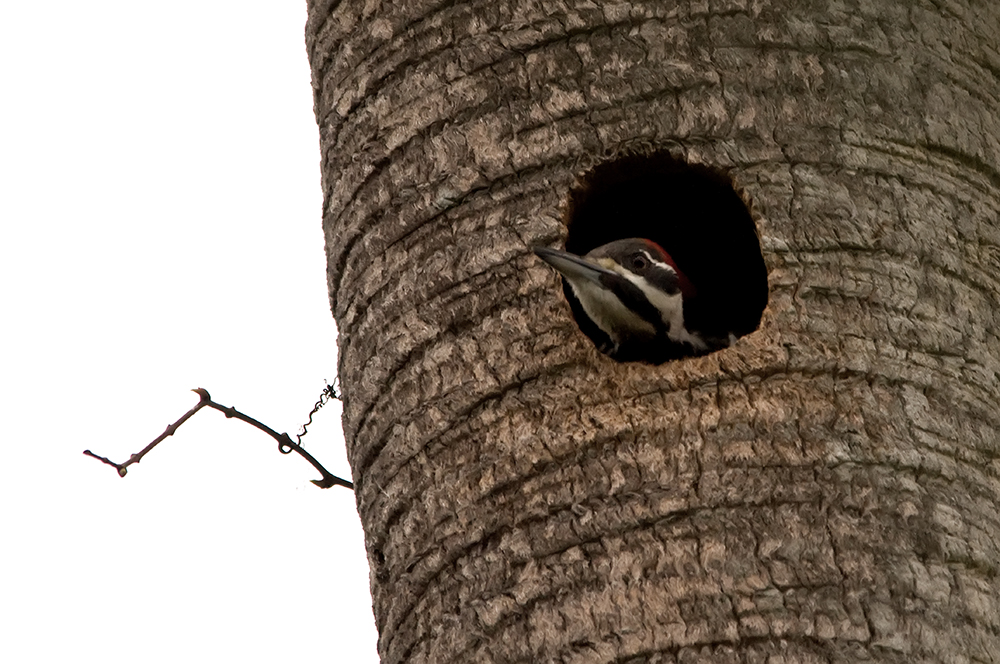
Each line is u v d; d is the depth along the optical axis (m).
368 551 9.85
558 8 9.90
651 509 8.73
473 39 10.02
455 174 9.82
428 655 9.08
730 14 9.81
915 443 8.97
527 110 9.80
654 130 9.66
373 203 10.12
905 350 9.22
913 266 9.45
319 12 10.88
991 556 8.94
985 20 10.55
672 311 11.12
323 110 10.77
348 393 10.16
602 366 9.20
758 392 9.02
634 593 8.55
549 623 8.66
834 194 9.51
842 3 9.95
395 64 10.24
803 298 9.27
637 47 9.78
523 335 9.38
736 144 9.60
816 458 8.80
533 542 8.88
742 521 8.63
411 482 9.48
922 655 8.43
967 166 9.98
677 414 8.96
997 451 9.27
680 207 11.20
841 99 9.73
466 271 9.62
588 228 11.36
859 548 8.60
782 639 8.34
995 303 9.71
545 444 9.06
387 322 9.85
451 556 9.14
